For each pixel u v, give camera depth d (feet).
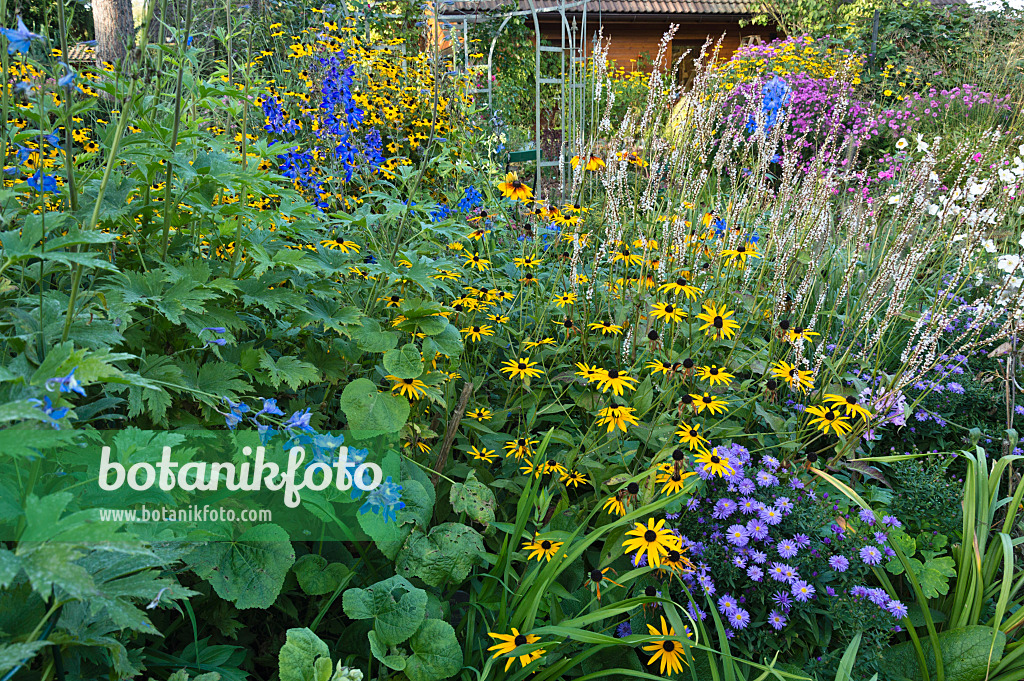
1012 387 9.46
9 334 4.51
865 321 9.12
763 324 10.57
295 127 13.69
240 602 4.70
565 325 9.65
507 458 7.52
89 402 5.17
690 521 6.72
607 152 11.09
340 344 6.82
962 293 12.20
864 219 11.05
